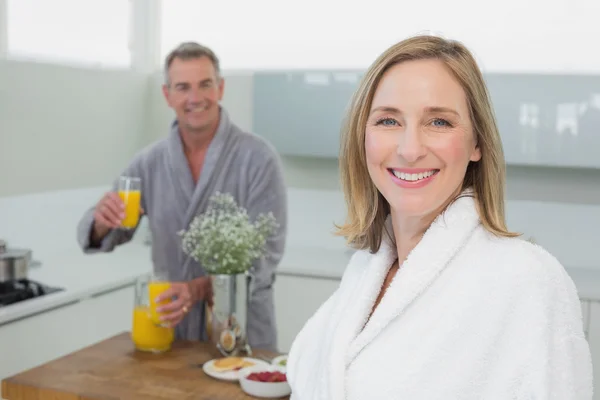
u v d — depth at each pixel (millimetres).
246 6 3354
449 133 798
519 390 732
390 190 832
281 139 3066
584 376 750
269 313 2164
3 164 2441
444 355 785
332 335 943
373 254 1009
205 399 1522
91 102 2961
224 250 1781
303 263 3018
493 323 757
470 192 857
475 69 826
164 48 3557
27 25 2781
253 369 1675
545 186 3088
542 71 2904
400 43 832
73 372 1685
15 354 2297
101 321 2721
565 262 3100
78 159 2885
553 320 737
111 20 3340
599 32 2846
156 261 2279
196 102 2141
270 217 2014
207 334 1929
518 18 2945
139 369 1715
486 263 792
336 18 3221
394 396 804
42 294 2488
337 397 842
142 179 2266
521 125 2756
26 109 2547
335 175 3336
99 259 3172
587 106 2670
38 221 3047
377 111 828
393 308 830
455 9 3035
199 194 2191
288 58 3316
